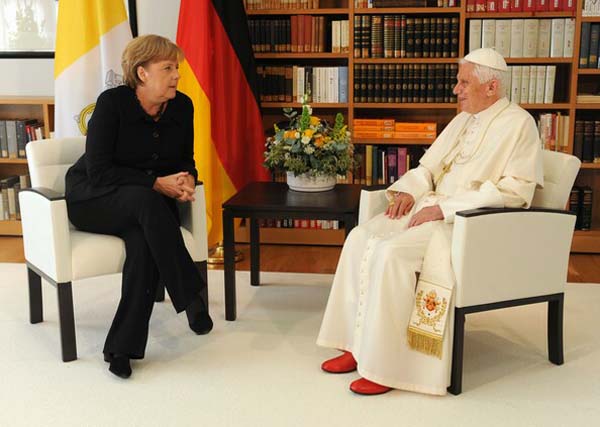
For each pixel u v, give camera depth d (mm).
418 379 2645
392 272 2609
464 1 4348
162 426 2432
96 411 2537
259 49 4566
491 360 2939
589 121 4457
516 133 2783
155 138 3105
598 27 4293
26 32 4836
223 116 4309
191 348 3059
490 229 2604
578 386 2711
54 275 2902
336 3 4730
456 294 2600
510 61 4395
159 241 2846
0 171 5133
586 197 4508
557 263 2801
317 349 3041
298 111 4824
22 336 3209
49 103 4621
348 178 4672
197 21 4184
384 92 4520
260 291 3799
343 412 2512
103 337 3193
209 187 4281
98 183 2973
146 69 2963
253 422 2449
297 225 4734
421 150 4660
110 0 4258
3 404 2596
